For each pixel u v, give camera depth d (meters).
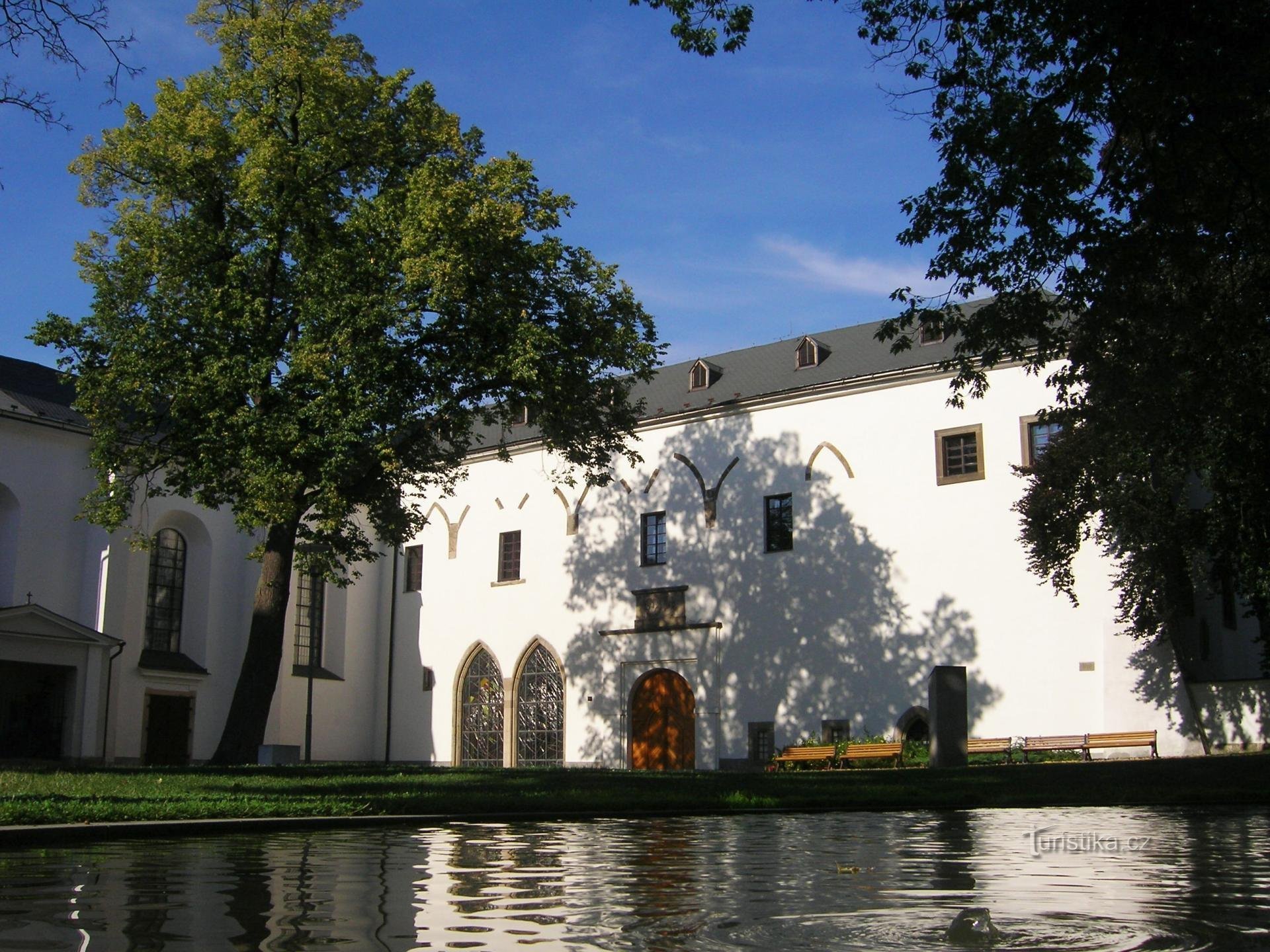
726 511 40.19
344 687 46.75
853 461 37.53
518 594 45.16
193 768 24.12
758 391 41.16
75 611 37.16
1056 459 29.78
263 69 26.19
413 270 24.55
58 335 26.17
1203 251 16.02
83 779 17.62
